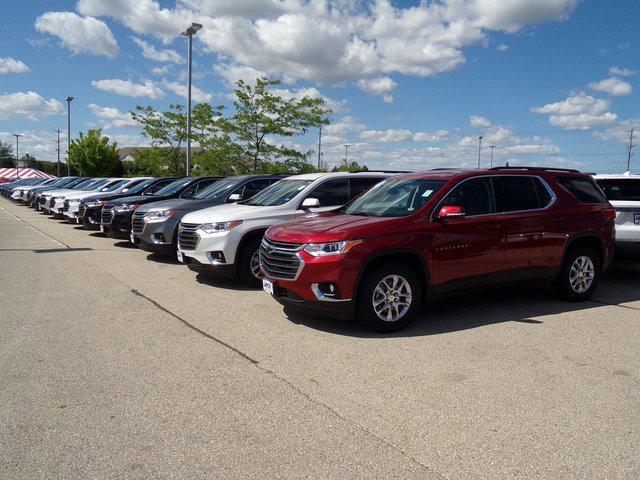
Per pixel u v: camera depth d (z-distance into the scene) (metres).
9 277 8.29
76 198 17.31
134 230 10.32
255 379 4.16
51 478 2.79
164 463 2.95
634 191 8.16
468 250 5.82
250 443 3.17
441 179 6.06
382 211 6.02
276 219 7.73
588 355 4.75
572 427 3.39
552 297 7.17
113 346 4.95
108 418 3.48
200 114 25.02
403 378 4.19
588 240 6.93
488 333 5.41
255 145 20.94
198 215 7.96
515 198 6.31
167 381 4.11
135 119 24.75
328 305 5.21
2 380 4.11
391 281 5.40
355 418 3.50
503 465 2.94
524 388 4.01
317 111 21.05
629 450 3.11
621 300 7.04
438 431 3.33
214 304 6.63
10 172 64.88
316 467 2.91
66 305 6.51
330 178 8.53
